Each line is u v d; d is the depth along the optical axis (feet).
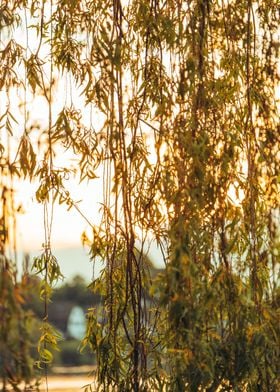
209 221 11.77
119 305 12.53
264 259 12.14
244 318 11.59
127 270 12.21
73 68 12.40
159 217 12.10
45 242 12.33
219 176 11.73
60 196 12.26
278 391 11.89
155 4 12.19
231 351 11.65
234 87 12.38
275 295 12.00
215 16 12.60
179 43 11.88
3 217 10.73
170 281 11.10
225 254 11.63
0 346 10.35
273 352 11.80
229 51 12.46
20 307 10.38
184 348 11.43
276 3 12.78
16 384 10.39
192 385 11.62
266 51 12.73
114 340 12.36
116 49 11.69
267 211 12.25
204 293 11.34
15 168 11.12
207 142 11.69
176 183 11.76
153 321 12.26
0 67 12.16
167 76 12.03
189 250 11.14
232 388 11.73
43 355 12.12
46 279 12.32
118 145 12.04
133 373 12.16
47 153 12.14
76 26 12.38
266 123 12.52
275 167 12.34
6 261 10.51
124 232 12.21
